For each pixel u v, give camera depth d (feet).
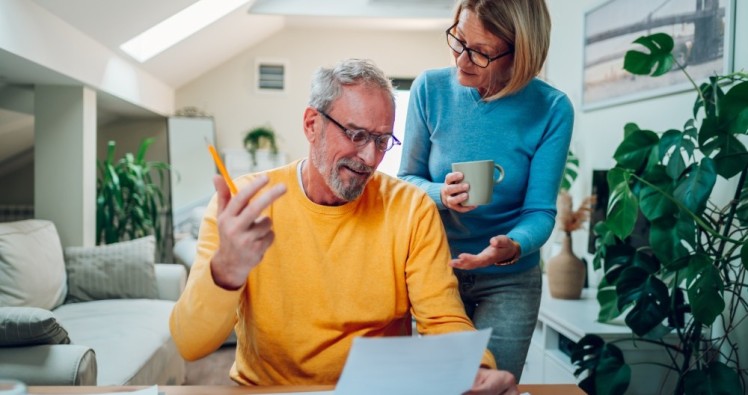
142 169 14.23
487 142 4.62
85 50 11.18
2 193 17.01
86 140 11.73
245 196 2.53
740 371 6.24
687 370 6.20
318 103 3.33
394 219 3.67
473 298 4.86
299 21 18.66
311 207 3.56
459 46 4.26
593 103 10.03
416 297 3.56
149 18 12.28
